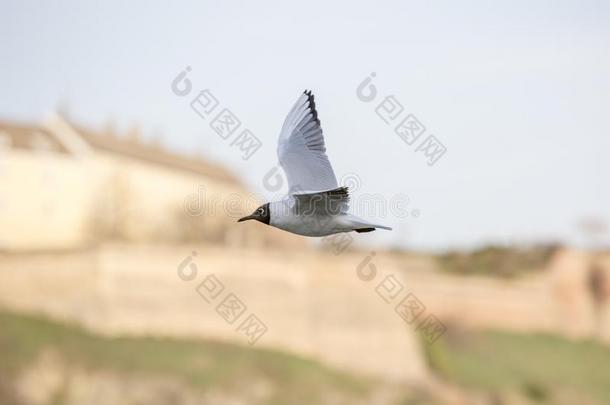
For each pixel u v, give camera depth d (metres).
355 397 57.81
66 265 60.66
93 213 81.94
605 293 74.75
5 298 59.00
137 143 87.00
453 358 66.44
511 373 65.75
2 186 78.19
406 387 60.12
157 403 53.47
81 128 83.94
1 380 52.19
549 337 72.56
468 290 73.06
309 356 60.34
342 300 62.56
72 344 56.41
